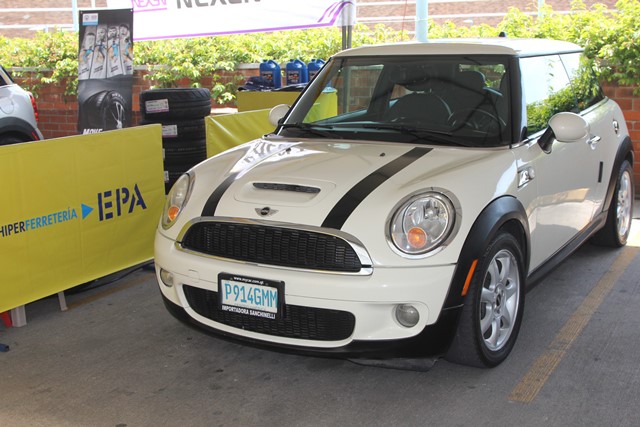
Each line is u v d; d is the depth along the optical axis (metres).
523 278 3.74
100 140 4.63
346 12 7.91
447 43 4.35
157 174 5.11
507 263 3.60
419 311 3.13
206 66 10.03
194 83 10.19
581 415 3.20
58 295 4.60
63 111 11.21
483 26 9.49
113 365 3.79
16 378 3.65
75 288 4.88
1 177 4.05
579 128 3.85
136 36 9.27
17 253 4.20
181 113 6.67
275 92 7.75
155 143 5.05
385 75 4.29
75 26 14.44
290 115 4.52
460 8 19.52
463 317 3.30
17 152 4.12
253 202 3.40
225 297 3.37
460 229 3.19
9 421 3.23
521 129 3.87
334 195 3.33
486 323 3.49
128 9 8.88
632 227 6.24
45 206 4.33
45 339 4.13
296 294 3.19
